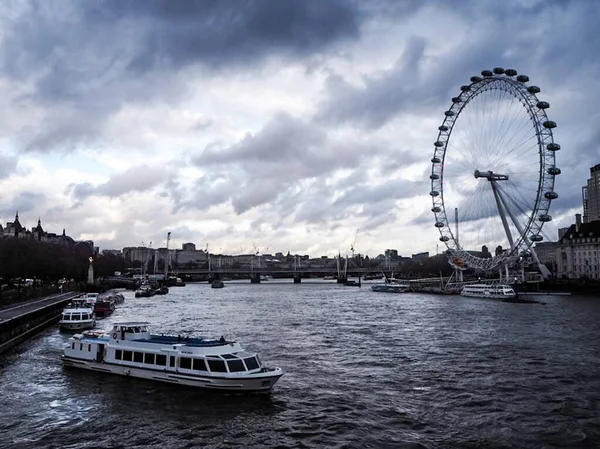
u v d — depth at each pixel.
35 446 39.88
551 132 175.62
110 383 57.09
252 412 47.72
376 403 50.81
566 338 91.44
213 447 39.84
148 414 47.09
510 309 153.12
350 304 185.38
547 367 66.56
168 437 41.84
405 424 44.94
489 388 56.28
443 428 43.94
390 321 122.56
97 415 46.91
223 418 46.16
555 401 51.38
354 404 50.47
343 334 98.69
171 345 56.78
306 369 65.88
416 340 90.44
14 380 59.16
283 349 80.88
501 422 45.34
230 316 138.00
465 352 77.62
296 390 55.16
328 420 45.81
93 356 63.16
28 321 94.00
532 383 58.38
